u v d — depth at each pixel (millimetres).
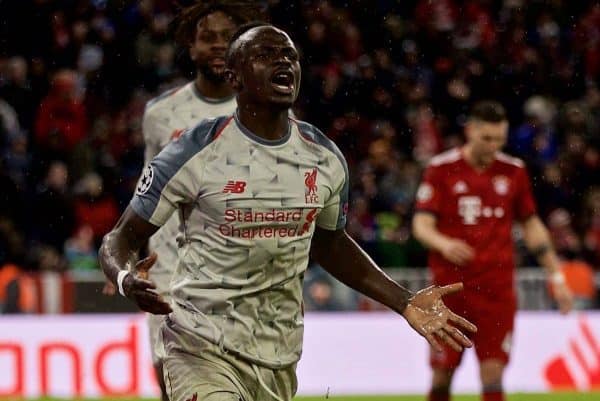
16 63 54812
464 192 27281
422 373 39219
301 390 38688
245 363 15148
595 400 36562
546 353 39656
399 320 39500
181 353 15172
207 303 15008
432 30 63281
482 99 62875
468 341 15367
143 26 58281
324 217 15633
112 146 54188
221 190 14805
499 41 64562
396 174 53406
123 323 37844
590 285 41844
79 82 56750
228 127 15023
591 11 67750
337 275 16219
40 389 37188
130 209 15117
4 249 45531
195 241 15133
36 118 53656
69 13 57938
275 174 14930
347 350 39094
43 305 38531
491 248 27094
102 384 37375
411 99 60594
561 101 64188
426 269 45000
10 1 57094
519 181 27625
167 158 14922
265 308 15203
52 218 48875
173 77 57531
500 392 26703
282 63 14695
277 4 59875
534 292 39969
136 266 14414
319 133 15484
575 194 56625
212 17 20641
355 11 62062
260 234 14906
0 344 37125
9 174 49406
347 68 60406
